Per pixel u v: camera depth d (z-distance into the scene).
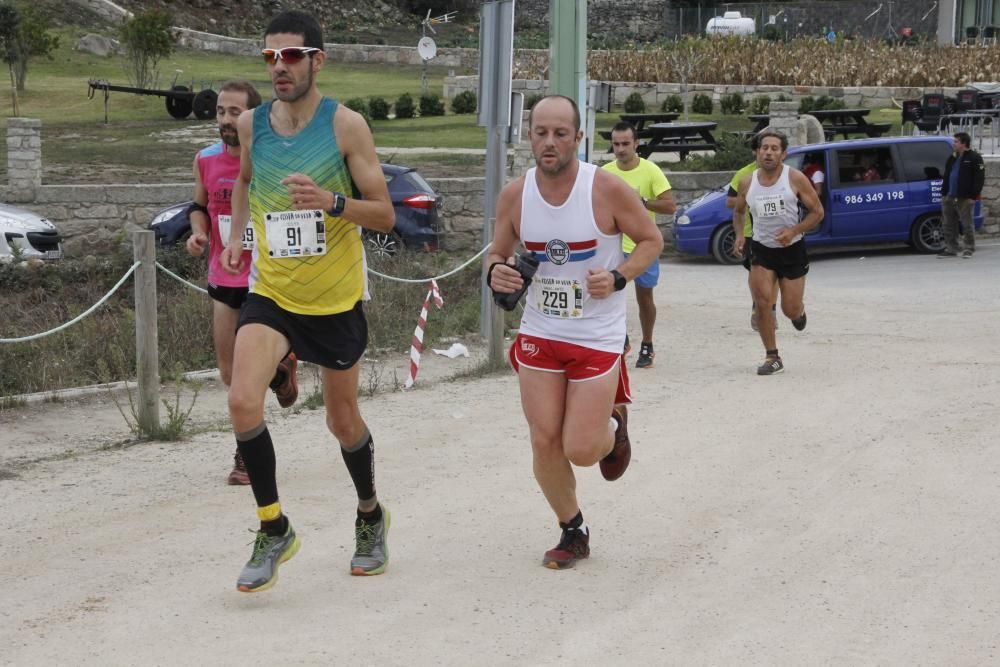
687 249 22.05
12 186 23.08
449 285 16.20
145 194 23.41
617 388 5.84
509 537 6.54
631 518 6.85
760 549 6.30
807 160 21.67
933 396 9.84
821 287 18.31
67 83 48.94
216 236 7.60
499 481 7.63
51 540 6.49
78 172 28.48
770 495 7.26
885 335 13.38
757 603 5.54
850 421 9.09
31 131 23.08
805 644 5.07
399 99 42.81
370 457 5.88
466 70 58.59
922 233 22.02
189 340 12.70
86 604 5.54
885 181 21.81
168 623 5.30
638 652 4.99
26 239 19.27
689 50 46.31
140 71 47.97
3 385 10.93
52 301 14.81
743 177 11.49
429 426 9.20
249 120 5.58
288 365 7.06
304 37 5.33
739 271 21.08
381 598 5.61
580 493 7.36
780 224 10.80
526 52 57.44
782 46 46.94
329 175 5.46
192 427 9.52
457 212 23.20
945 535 6.46
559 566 6.00
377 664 4.86
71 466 8.16
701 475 7.70
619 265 5.64
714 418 9.30
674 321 15.03
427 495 7.34
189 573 5.96
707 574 5.93
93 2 60.38
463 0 77.62
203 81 50.16
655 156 32.91
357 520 6.00
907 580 5.80
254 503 7.21
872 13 66.62
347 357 5.63
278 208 5.48
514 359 5.88
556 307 5.65
